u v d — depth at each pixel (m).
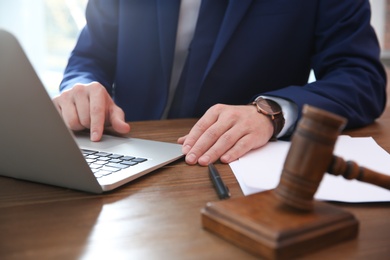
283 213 0.46
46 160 0.60
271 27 1.23
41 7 2.52
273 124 0.82
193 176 0.67
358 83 1.03
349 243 0.45
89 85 0.97
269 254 0.41
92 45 1.43
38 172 0.63
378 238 0.46
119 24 1.39
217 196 0.59
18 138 0.59
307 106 0.44
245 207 0.47
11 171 0.66
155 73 1.37
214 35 1.26
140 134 0.96
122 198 0.59
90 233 0.48
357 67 1.08
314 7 1.22
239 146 0.74
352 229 0.46
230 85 1.26
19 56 0.51
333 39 1.18
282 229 0.42
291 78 1.29
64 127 0.54
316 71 1.20
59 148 0.57
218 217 0.47
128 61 1.39
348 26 1.16
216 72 1.25
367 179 0.46
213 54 1.23
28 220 0.52
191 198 0.58
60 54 2.60
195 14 1.32
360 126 1.03
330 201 0.56
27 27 2.51
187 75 1.29
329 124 0.43
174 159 0.74
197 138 0.78
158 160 0.72
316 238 0.43
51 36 2.57
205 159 0.72
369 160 0.71
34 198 0.59
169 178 0.66
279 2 1.22
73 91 0.97
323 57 1.16
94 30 1.45
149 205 0.56
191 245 0.45
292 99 0.89
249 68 1.25
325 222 0.44
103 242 0.46
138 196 0.59
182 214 0.53
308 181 0.44
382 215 0.52
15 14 2.47
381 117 1.15
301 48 1.26
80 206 0.56
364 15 1.16
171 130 1.00
